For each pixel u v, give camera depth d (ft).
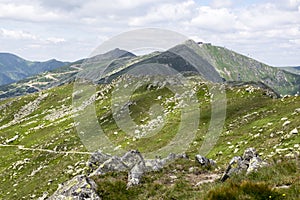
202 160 80.89
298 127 121.08
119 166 76.07
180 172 75.72
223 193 48.70
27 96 556.10
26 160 256.73
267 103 183.62
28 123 444.96
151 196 64.34
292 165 58.18
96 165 82.48
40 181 189.67
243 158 68.33
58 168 200.44
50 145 278.46
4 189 207.21
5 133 409.90
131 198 64.59
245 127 154.92
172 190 63.82
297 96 179.63
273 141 121.70
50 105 502.38
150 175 72.69
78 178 67.26
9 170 250.78
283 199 45.21
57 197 64.28
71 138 270.67
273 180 53.11
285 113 151.84
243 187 48.67
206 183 65.26
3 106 533.96
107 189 65.82
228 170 65.77
